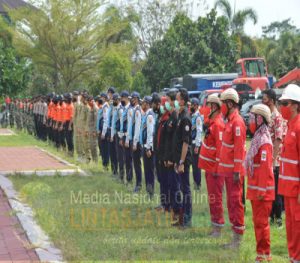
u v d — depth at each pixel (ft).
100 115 51.78
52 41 166.91
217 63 155.94
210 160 29.04
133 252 26.55
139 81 164.04
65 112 66.95
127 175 43.52
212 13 160.45
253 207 24.81
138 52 196.13
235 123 27.07
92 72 172.55
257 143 24.41
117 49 171.94
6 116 126.00
